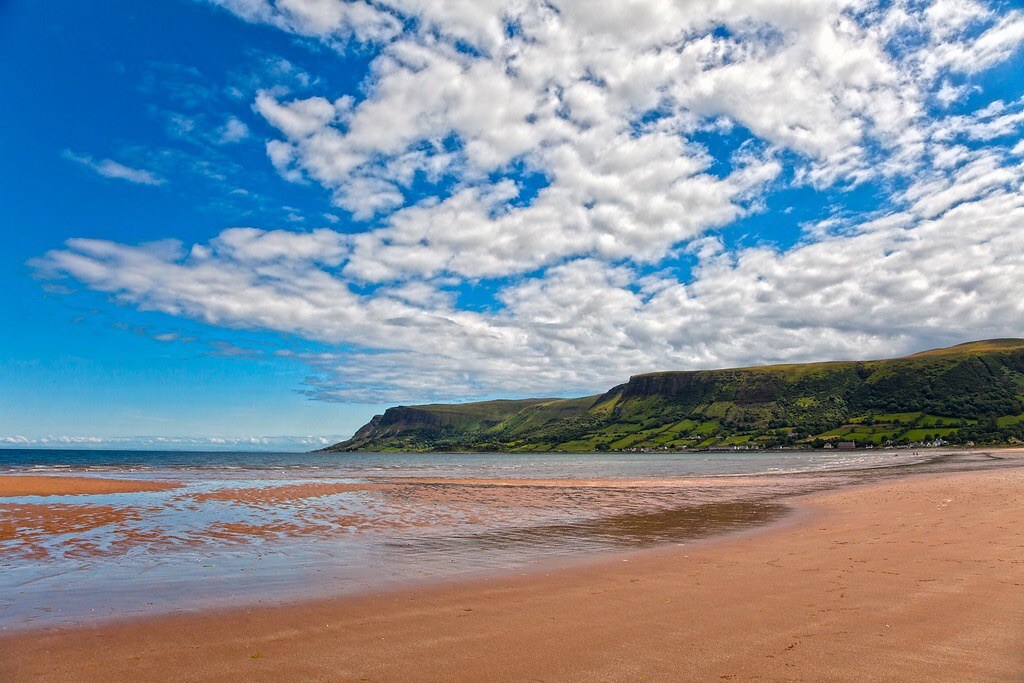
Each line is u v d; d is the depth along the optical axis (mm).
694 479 54156
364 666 6875
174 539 17094
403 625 8578
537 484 46750
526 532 18938
